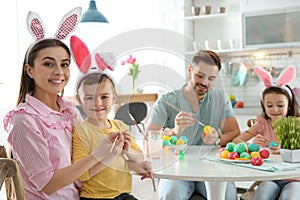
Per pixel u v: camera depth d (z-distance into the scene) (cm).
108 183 181
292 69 264
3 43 502
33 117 172
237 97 538
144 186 439
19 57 511
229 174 183
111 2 603
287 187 229
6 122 177
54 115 181
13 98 504
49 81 177
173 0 548
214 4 551
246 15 504
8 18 506
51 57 176
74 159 180
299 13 473
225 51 523
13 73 507
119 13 602
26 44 515
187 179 181
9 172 144
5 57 504
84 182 182
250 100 530
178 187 240
